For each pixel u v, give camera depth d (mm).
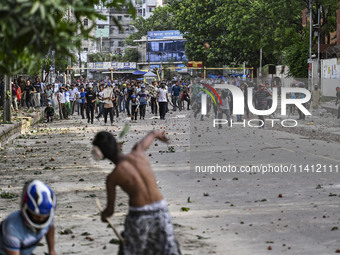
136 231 10367
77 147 43688
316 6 107125
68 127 64312
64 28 8750
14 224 10062
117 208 21328
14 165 34219
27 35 8836
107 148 10625
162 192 24297
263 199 22250
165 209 10539
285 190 24391
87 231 17953
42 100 94562
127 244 10461
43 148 43562
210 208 20953
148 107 118688
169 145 43375
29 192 9992
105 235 17422
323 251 15352
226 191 24344
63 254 15391
